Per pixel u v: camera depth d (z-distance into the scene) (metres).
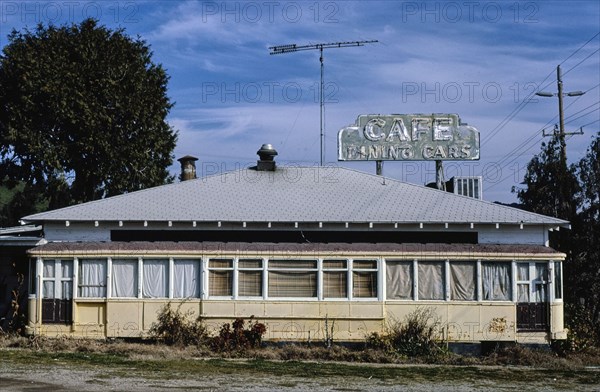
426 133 35.28
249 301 24.41
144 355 22.00
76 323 24.33
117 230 25.41
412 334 24.05
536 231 25.39
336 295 24.53
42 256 24.42
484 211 25.73
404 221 24.95
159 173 46.03
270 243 24.98
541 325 24.64
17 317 25.98
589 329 27.11
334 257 24.53
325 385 17.73
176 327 24.16
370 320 24.41
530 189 32.09
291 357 22.94
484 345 24.56
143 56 46.28
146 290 24.50
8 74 41.91
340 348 23.81
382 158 35.28
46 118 42.06
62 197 44.59
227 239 25.45
